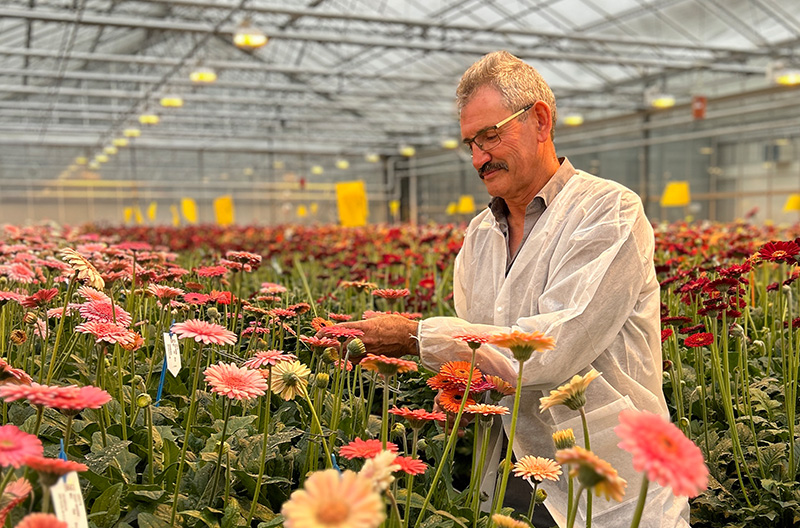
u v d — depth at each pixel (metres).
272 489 1.52
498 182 1.85
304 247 5.91
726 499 1.90
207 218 30.97
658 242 4.04
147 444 1.60
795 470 1.98
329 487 0.73
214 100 21.42
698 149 20.48
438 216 30.20
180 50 23.45
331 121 26.36
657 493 1.62
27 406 1.68
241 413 1.86
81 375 1.94
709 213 20.39
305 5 16.72
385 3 16.14
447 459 1.66
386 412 1.29
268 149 31.48
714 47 15.58
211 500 1.39
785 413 2.33
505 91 1.78
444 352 1.62
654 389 1.74
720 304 1.98
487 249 2.02
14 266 2.18
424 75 21.19
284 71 18.12
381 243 6.37
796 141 18.19
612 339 1.64
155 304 2.52
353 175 33.06
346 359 1.56
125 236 9.87
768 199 18.89
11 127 26.72
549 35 14.70
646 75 19.14
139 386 1.81
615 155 22.78
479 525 1.46
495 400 1.53
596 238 1.67
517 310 1.84
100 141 28.39
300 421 1.85
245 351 2.10
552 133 1.89
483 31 14.59
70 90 20.61
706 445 2.06
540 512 1.86
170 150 30.39
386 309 3.44
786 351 2.83
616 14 15.95
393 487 1.29
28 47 18.86
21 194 28.42
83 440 1.57
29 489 0.96
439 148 29.62
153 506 1.37
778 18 14.78
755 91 17.95
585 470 0.89
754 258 1.99
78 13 13.68
